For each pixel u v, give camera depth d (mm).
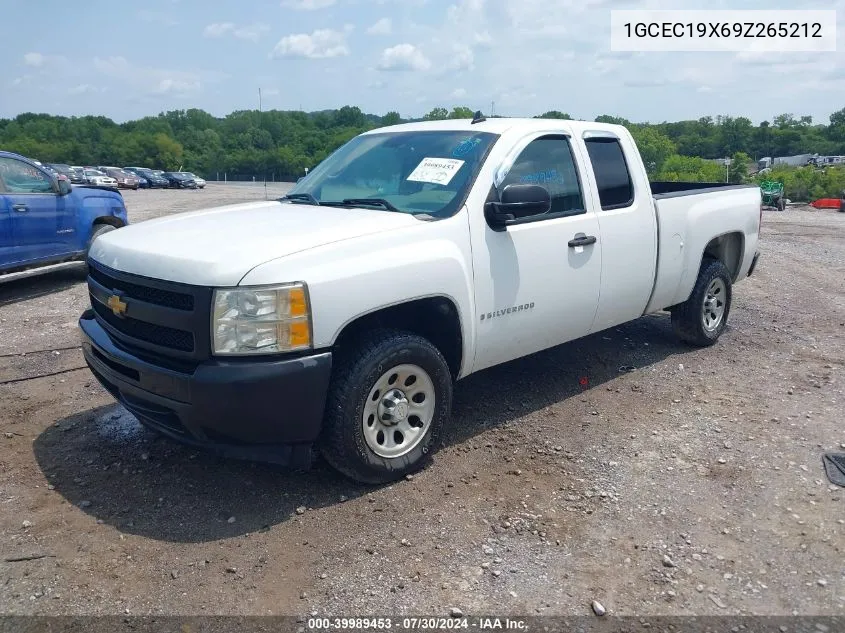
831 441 4523
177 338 3504
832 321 7539
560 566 3256
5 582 3111
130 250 3787
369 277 3633
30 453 4332
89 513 3668
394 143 4934
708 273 6234
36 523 3564
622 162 5320
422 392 4035
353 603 2996
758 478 4047
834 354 6352
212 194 39438
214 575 3174
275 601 3008
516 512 3693
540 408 5066
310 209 4441
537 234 4512
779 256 12594
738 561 3295
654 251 5492
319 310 3457
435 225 4000
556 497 3844
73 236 9016
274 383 3377
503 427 4742
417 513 3682
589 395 5320
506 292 4359
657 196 5730
